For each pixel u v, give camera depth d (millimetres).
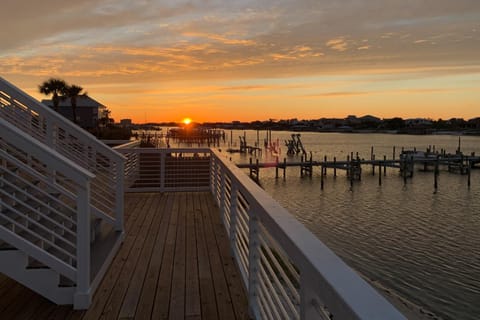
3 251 3178
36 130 5812
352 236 18000
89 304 3221
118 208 5172
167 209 7043
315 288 1294
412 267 13539
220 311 3164
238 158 62406
